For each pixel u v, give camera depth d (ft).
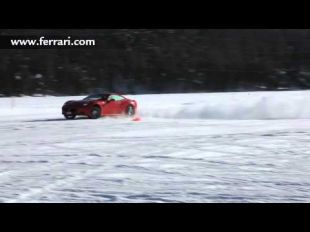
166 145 139.95
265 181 87.81
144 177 92.22
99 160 114.21
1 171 100.27
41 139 160.76
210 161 110.63
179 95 516.32
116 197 75.97
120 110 261.24
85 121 234.99
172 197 75.82
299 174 94.58
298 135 159.94
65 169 102.17
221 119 243.40
